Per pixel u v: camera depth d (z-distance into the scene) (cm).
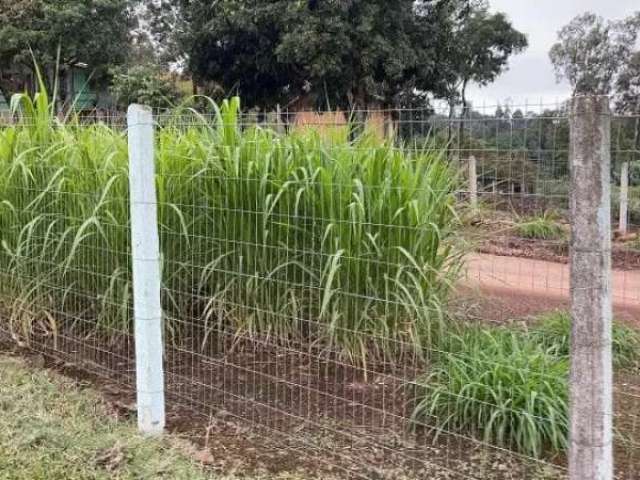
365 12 1862
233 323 384
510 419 284
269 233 362
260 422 316
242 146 369
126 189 388
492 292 545
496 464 270
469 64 2781
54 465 273
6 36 2092
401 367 342
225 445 296
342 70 1909
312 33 1814
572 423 201
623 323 488
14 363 401
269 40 2055
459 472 263
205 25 2072
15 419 314
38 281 430
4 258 455
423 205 339
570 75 2975
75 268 407
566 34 2986
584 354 196
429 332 324
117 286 396
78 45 2164
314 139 368
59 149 414
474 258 380
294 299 354
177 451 287
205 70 2222
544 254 627
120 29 2300
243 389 354
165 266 392
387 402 325
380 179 346
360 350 345
